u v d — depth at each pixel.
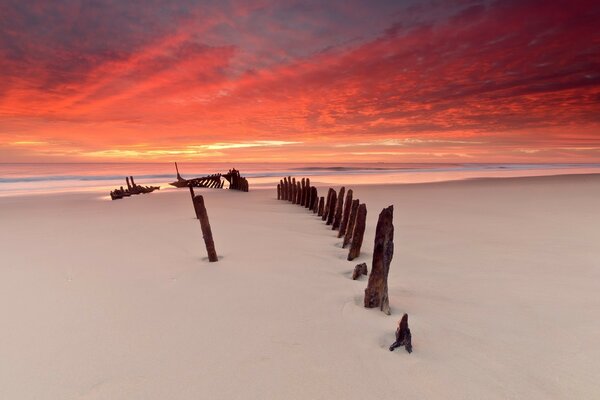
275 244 7.55
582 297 4.48
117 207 14.54
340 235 8.16
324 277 5.41
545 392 2.74
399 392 2.77
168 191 22.53
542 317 3.95
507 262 5.98
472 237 7.82
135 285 5.21
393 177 33.75
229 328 3.84
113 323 4.02
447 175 36.03
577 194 15.39
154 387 2.90
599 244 7.07
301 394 2.78
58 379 3.04
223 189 23.64
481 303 4.35
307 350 3.38
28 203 16.73
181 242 7.89
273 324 3.90
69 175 44.72
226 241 7.88
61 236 8.80
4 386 2.96
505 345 3.39
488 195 15.76
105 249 7.40
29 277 5.68
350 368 3.08
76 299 4.74
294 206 14.02
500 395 2.71
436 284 5.02
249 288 4.99
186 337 3.67
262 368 3.11
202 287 5.07
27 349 3.51
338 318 4.01
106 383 2.96
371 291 4.23
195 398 2.76
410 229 8.74
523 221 9.57
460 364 3.10
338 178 32.88
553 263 5.89
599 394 2.71
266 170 57.06
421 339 3.52
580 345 3.37
